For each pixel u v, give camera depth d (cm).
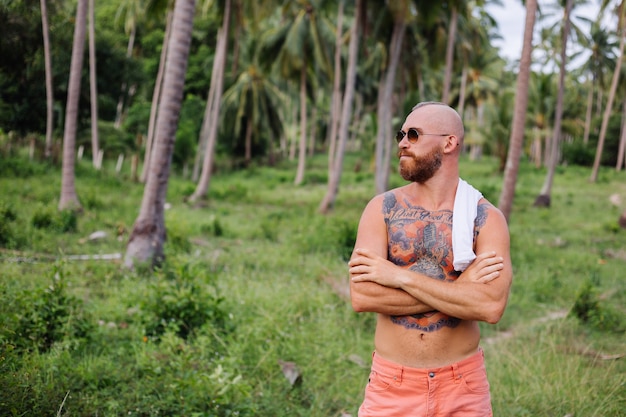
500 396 464
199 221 1546
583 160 4706
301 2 2881
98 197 1623
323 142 6181
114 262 928
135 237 914
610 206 2388
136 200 1753
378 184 2392
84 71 2641
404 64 2733
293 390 471
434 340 242
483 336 671
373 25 2277
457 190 250
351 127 5850
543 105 4119
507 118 3591
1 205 1138
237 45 2503
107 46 2733
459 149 253
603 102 5975
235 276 821
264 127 4019
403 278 235
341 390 479
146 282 784
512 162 1304
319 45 2925
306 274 905
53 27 1750
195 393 415
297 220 1616
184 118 3806
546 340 619
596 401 452
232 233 1350
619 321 722
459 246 239
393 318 248
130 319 627
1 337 431
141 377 469
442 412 242
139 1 3228
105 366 469
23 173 1853
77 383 429
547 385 473
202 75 4178
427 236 246
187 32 948
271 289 750
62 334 517
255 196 2391
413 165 249
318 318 654
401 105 2747
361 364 536
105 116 3181
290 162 4606
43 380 417
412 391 244
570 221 1919
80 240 1060
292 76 3422
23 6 1480
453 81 4528
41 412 365
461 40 2820
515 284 933
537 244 1372
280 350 543
